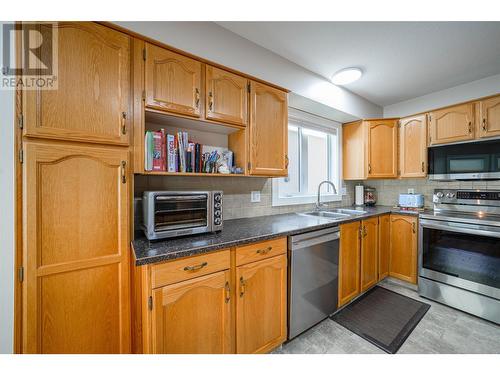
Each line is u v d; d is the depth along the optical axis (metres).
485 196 2.09
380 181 3.17
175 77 1.32
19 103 0.91
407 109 2.84
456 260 1.97
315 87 2.12
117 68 1.13
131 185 1.19
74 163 1.02
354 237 2.07
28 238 0.91
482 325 1.75
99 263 1.07
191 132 1.72
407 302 2.11
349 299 2.01
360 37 1.61
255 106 1.70
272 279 1.44
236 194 2.01
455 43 1.67
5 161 0.89
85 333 1.04
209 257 1.16
